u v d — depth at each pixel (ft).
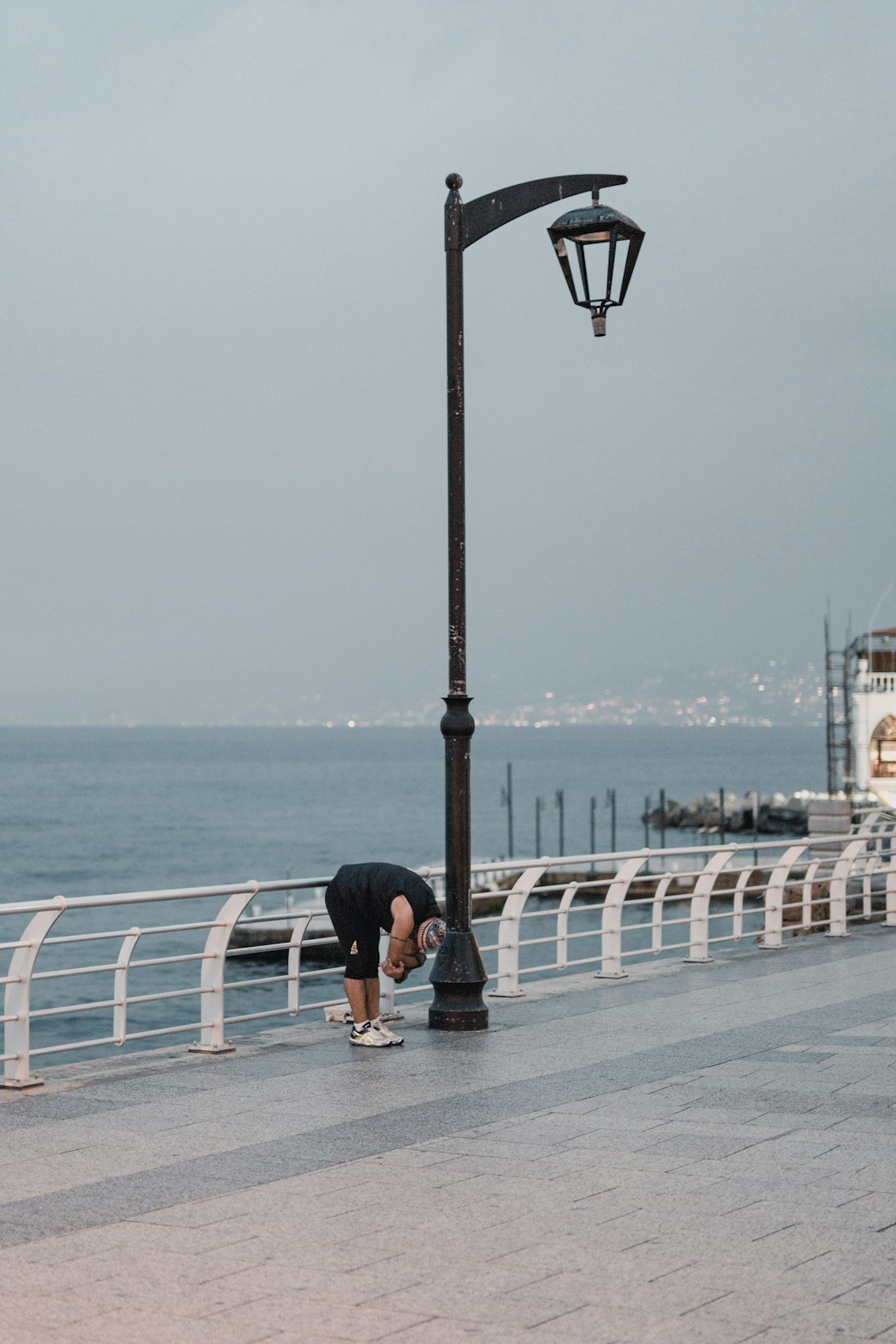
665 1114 29.35
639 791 614.75
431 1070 34.45
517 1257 19.94
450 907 40.86
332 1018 41.91
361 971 37.86
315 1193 23.41
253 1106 30.48
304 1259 19.93
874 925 73.67
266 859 319.27
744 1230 21.18
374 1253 20.17
